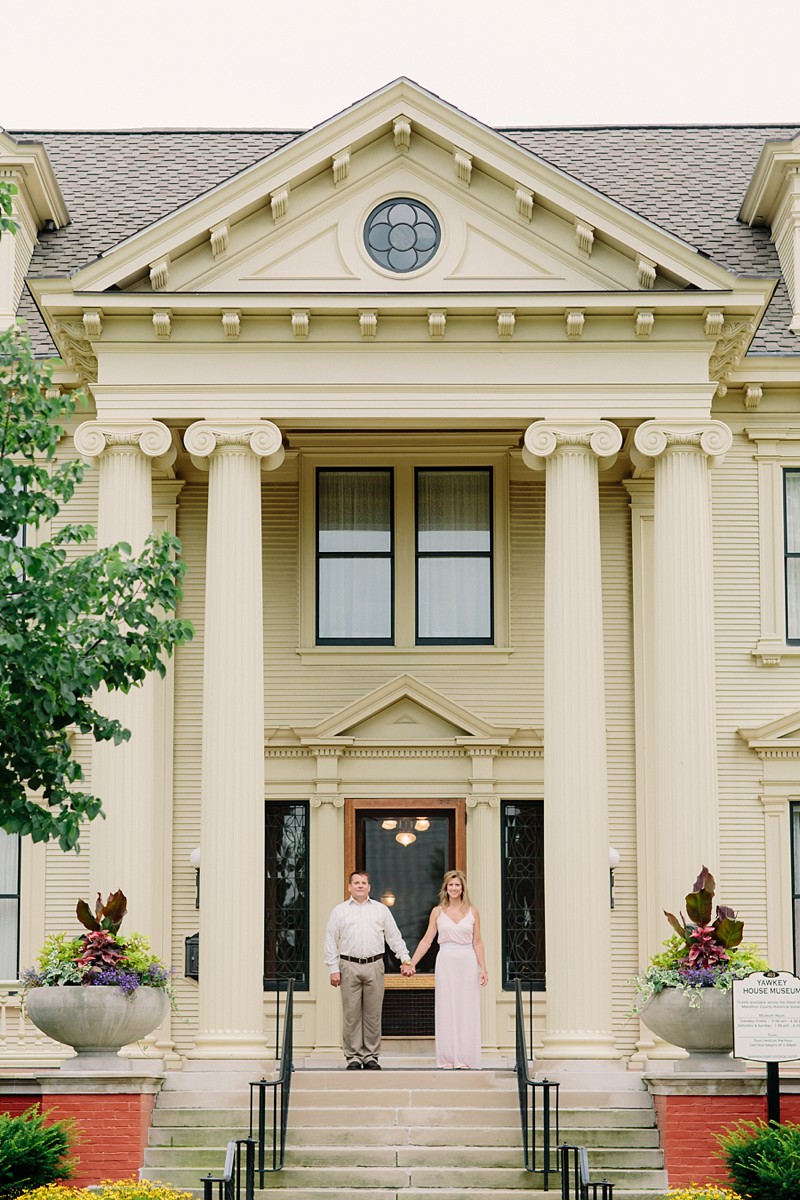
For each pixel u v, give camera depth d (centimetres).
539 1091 1877
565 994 2045
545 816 2120
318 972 2362
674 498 2183
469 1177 1727
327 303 2173
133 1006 1817
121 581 1659
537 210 2214
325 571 2478
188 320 2203
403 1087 1919
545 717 2142
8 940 2367
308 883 2402
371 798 2412
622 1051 2316
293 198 2214
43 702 1541
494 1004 2353
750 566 2448
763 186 2611
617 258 2208
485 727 2406
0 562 1564
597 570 2164
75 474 1672
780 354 2433
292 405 2195
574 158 2894
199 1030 2053
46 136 2969
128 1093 1766
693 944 1853
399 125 2192
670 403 2200
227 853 2075
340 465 2488
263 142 2952
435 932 2156
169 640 1633
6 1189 1578
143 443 2180
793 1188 1559
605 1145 1795
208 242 2203
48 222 2689
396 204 2230
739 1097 1756
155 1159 1769
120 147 2938
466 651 2442
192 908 2372
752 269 2611
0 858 2386
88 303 2170
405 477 2486
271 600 2461
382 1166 1761
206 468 2228
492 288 2208
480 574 2481
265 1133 1791
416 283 2206
